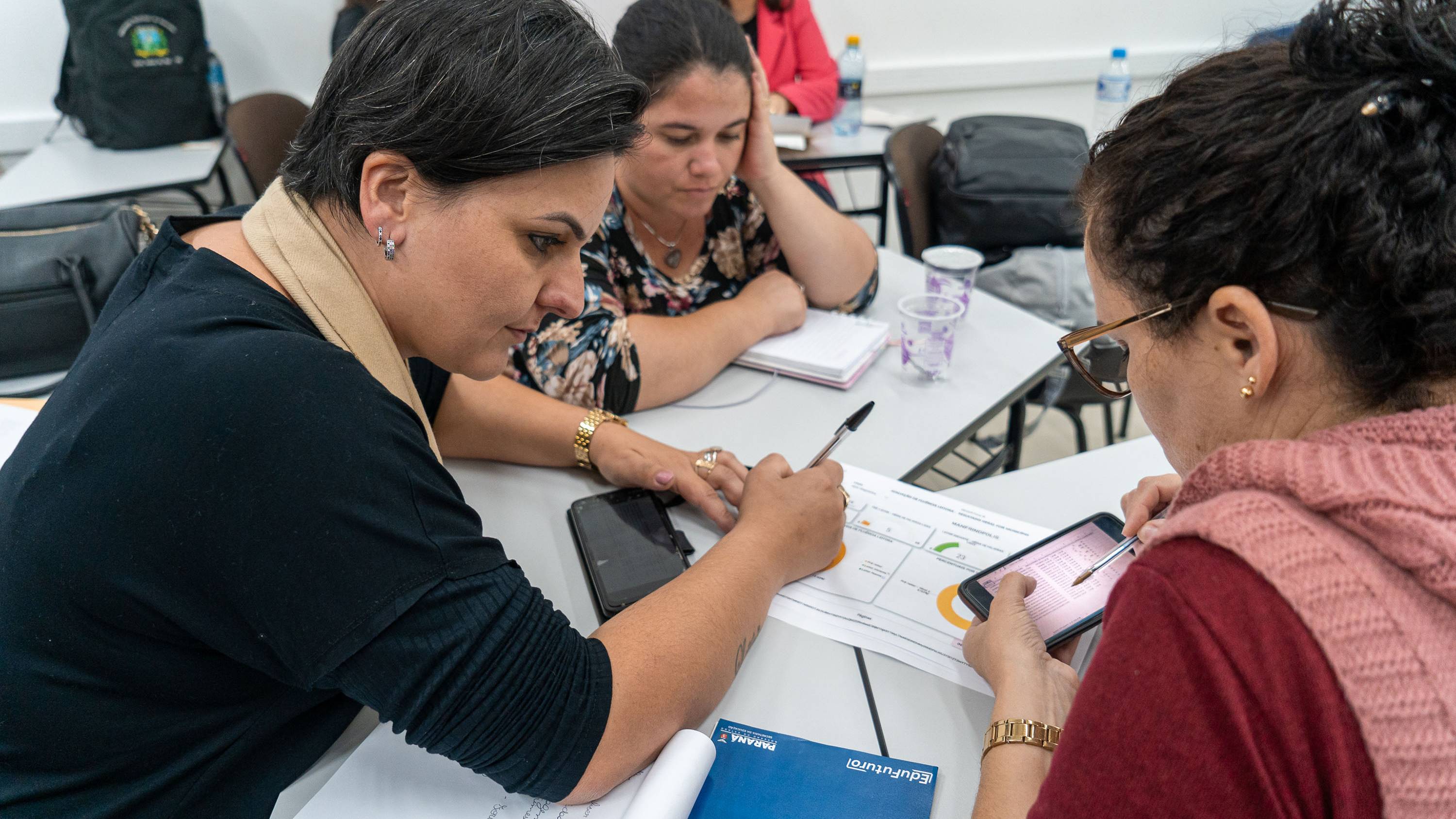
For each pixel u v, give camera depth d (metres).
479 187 0.64
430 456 0.68
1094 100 3.85
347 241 0.69
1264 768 0.44
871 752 0.77
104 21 2.63
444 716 0.64
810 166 2.51
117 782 0.67
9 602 0.62
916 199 2.26
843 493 1.00
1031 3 3.62
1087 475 1.14
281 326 0.66
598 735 0.69
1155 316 0.56
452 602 0.65
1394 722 0.42
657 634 0.77
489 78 0.60
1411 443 0.47
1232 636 0.44
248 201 3.20
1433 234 0.45
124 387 0.61
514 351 1.28
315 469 0.59
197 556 0.59
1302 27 0.49
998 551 1.00
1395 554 0.44
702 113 1.29
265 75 3.22
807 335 1.48
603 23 0.71
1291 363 0.51
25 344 1.59
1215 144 0.49
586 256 1.33
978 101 3.79
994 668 0.77
